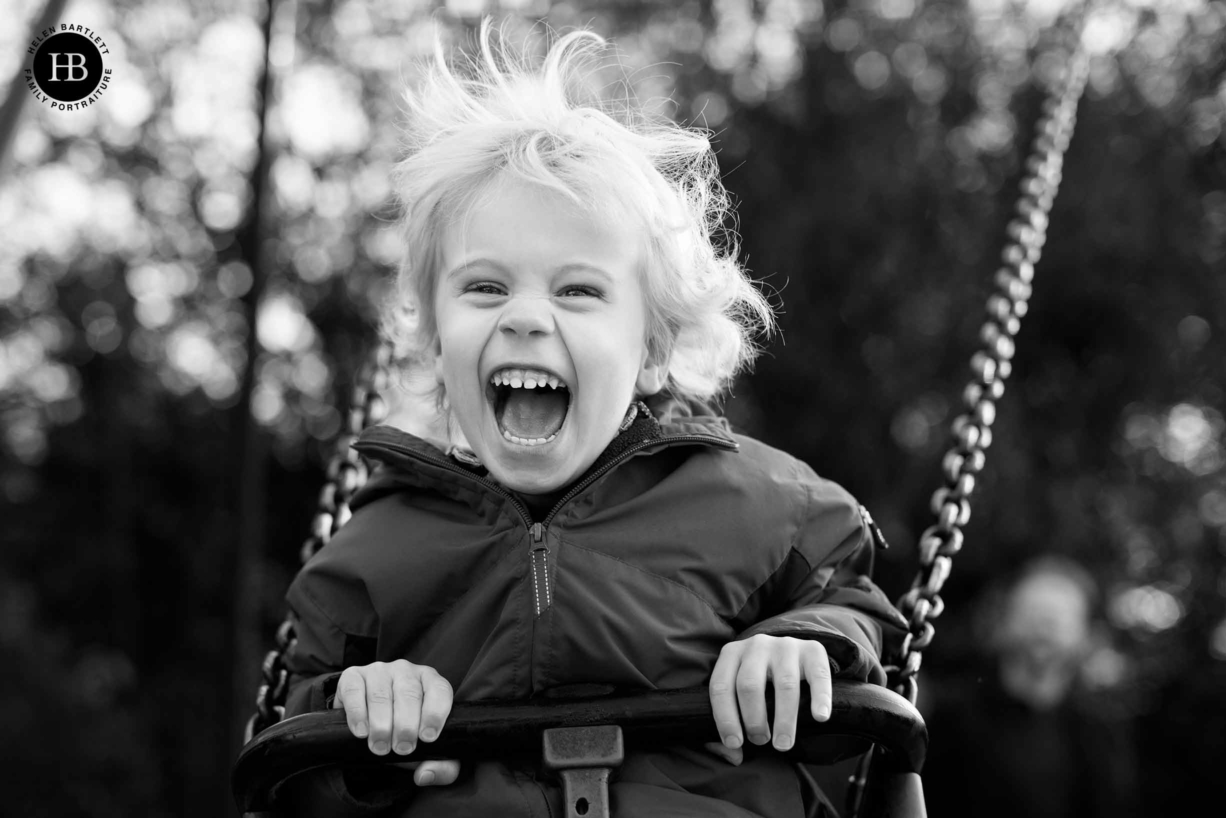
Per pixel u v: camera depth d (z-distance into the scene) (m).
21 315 5.95
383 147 5.41
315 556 1.34
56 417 6.23
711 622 1.21
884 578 5.27
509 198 1.23
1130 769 2.60
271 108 3.22
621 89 4.11
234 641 3.48
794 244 5.32
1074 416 5.50
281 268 5.72
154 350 6.07
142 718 6.14
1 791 5.66
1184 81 5.42
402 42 5.26
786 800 1.17
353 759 1.12
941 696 2.66
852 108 5.50
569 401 1.21
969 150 5.52
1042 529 5.17
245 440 3.46
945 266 5.44
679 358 1.41
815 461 5.46
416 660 1.25
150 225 5.75
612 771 1.09
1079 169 5.35
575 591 1.19
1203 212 5.45
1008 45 5.48
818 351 5.37
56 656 6.02
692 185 1.57
